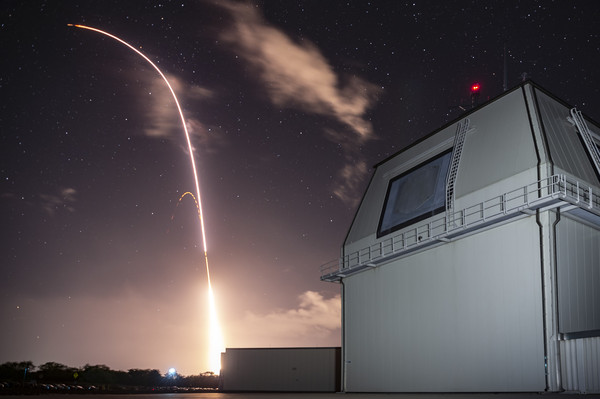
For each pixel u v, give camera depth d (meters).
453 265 27.67
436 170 31.38
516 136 26.34
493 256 25.44
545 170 24.02
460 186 28.34
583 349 20.91
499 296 24.73
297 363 41.75
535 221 23.70
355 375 33.88
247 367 42.81
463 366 26.03
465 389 25.73
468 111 30.84
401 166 35.16
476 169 27.78
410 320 30.06
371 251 34.34
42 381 79.38
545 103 27.31
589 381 20.47
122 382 81.81
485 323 25.20
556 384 21.44
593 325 23.42
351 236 37.28
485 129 28.77
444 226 28.56
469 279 26.55
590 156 27.02
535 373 22.41
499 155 26.72
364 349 33.47
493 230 25.69
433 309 28.55
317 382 40.94
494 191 26.02
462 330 26.45
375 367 32.25
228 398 24.41
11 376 80.50
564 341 21.72
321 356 41.34
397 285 31.55
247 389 42.31
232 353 43.41
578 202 22.59
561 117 27.62
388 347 31.44
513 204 24.83
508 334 23.94
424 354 28.64
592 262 24.42
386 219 34.12
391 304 31.78
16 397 26.45
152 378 81.62
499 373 24.05
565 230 23.58
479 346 25.31
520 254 24.09
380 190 36.44
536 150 24.86
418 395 25.11
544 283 22.75
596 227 25.23
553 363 21.69
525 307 23.39
